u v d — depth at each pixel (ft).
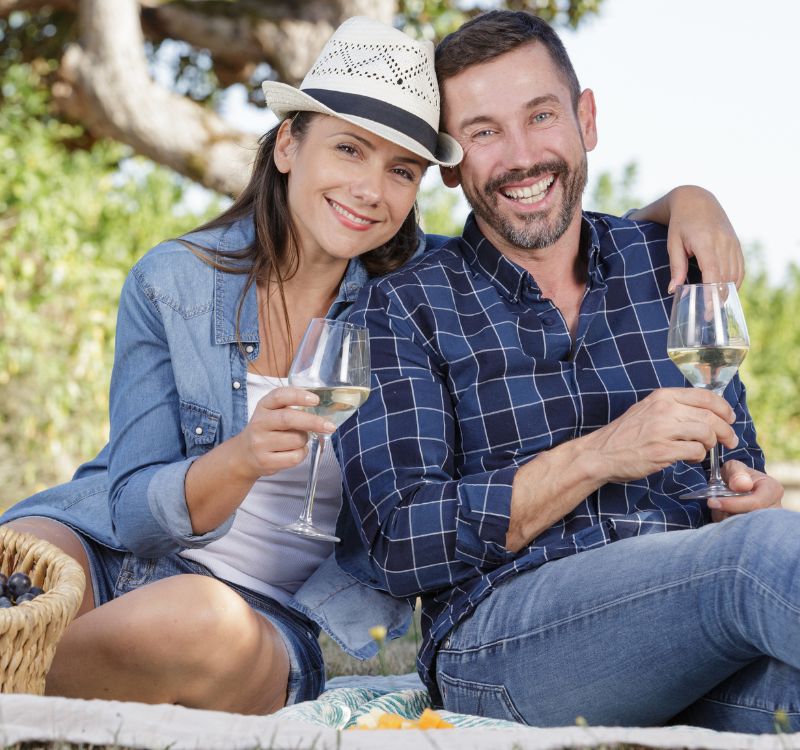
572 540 7.30
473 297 8.31
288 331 8.59
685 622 6.23
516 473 7.22
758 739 5.23
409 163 8.43
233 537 8.33
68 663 7.07
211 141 26.40
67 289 23.03
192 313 8.39
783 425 36.60
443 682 7.38
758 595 5.80
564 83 8.45
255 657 7.26
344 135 8.20
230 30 26.99
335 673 10.85
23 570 7.13
